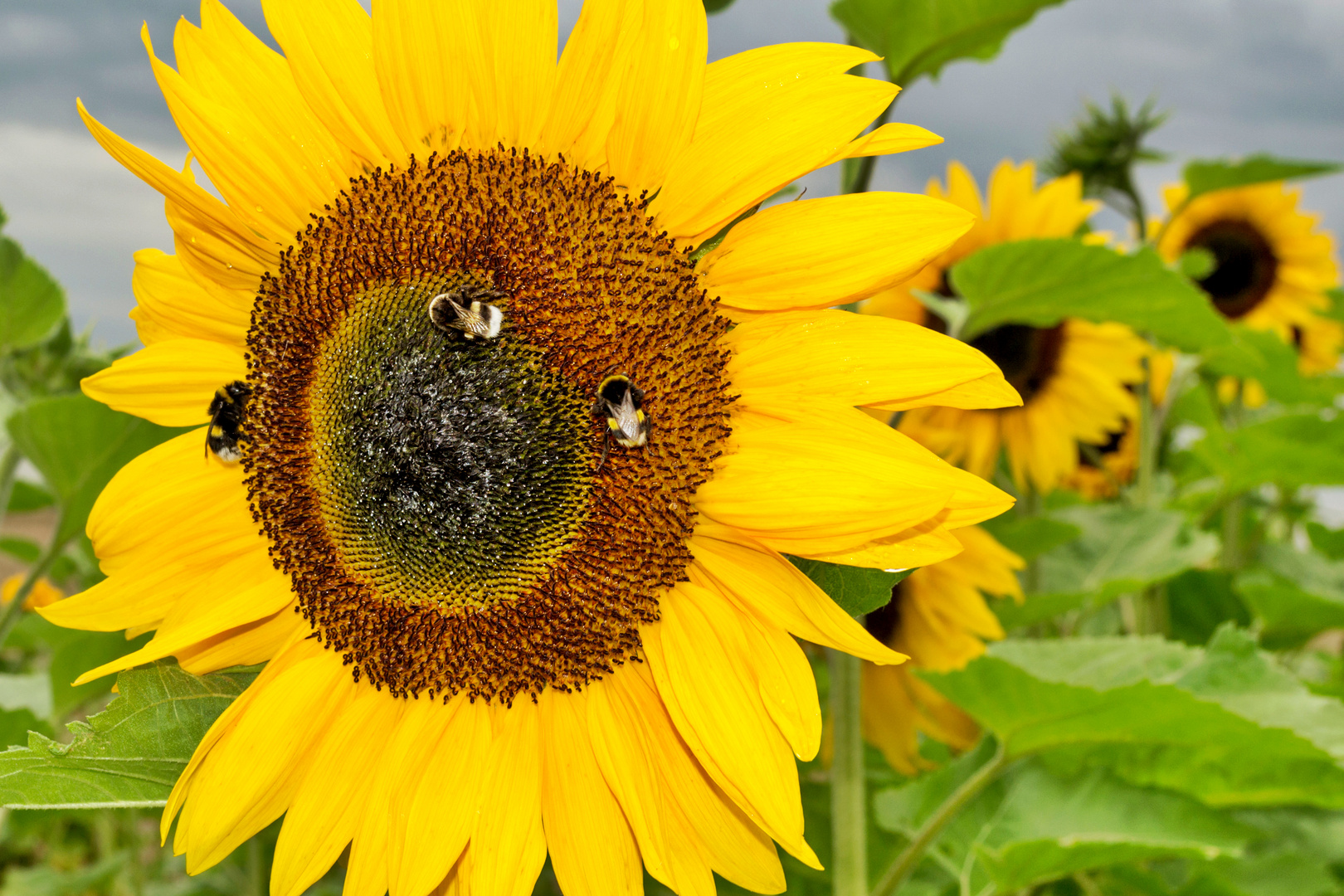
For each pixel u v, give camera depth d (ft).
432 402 1.85
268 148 1.90
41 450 2.26
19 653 4.01
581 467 1.85
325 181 1.91
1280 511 4.53
